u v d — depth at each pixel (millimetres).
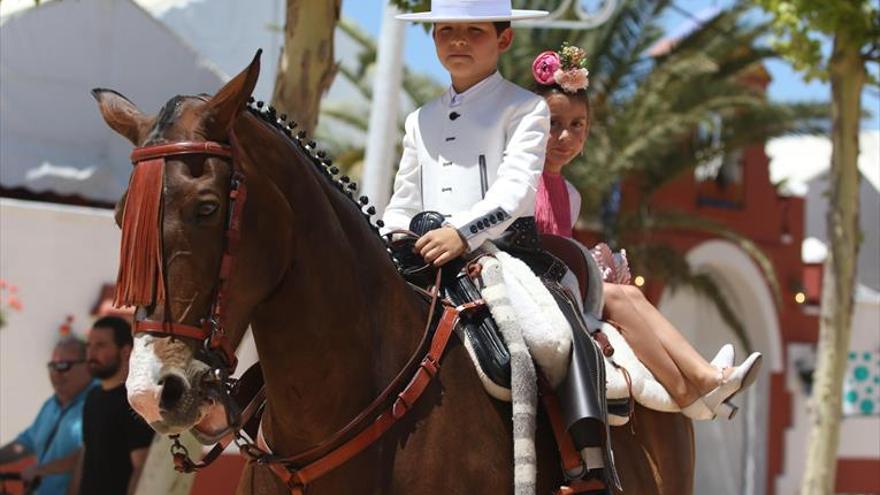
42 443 8578
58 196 12258
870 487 19812
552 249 4625
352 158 17719
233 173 3270
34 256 10562
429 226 4113
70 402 8586
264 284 3416
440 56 4406
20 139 11438
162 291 3104
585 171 16734
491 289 3916
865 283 23656
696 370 4844
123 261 3125
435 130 4414
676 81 17312
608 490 3926
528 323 3896
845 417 19609
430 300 4020
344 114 17734
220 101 3283
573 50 4969
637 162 17438
